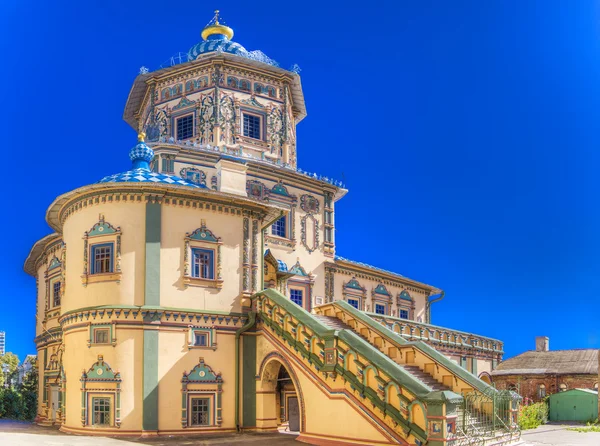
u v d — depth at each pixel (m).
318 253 36.31
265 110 35.72
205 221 25.16
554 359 47.12
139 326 23.33
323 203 37.16
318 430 21.12
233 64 35.12
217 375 24.20
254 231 26.38
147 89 37.00
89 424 23.03
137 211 24.19
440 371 22.92
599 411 36.28
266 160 34.91
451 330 35.53
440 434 17.19
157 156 31.11
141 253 23.88
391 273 41.53
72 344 24.22
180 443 21.16
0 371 38.94
